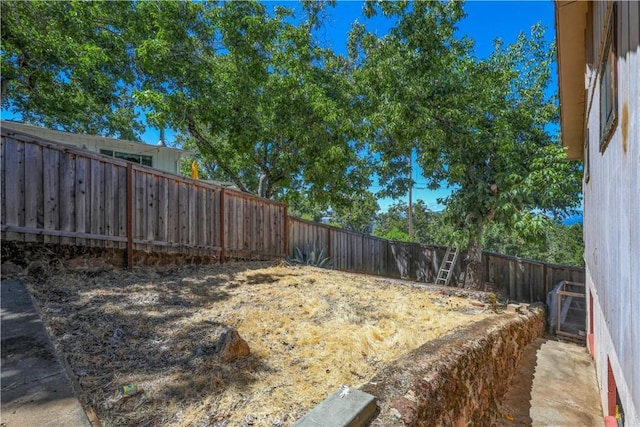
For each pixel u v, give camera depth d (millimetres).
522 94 7914
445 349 2553
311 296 4160
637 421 1646
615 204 2236
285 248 7566
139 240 4461
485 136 7297
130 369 2070
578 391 3936
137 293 3508
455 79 7324
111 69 7703
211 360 2254
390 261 11078
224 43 8016
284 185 9648
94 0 6836
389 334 3096
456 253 8953
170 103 6723
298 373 2225
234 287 4285
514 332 4320
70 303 2961
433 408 1889
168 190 4922
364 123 8406
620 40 1803
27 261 3424
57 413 1486
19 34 6691
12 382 1694
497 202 7145
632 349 1752
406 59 7445
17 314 2514
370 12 7707
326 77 8641
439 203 9250
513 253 16547
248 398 1877
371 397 1699
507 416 3307
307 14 9570
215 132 7918
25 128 7707
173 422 1624
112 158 4172
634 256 1646
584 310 7395
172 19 7141
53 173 3580
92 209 3936
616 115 2010
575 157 6359
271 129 8297
